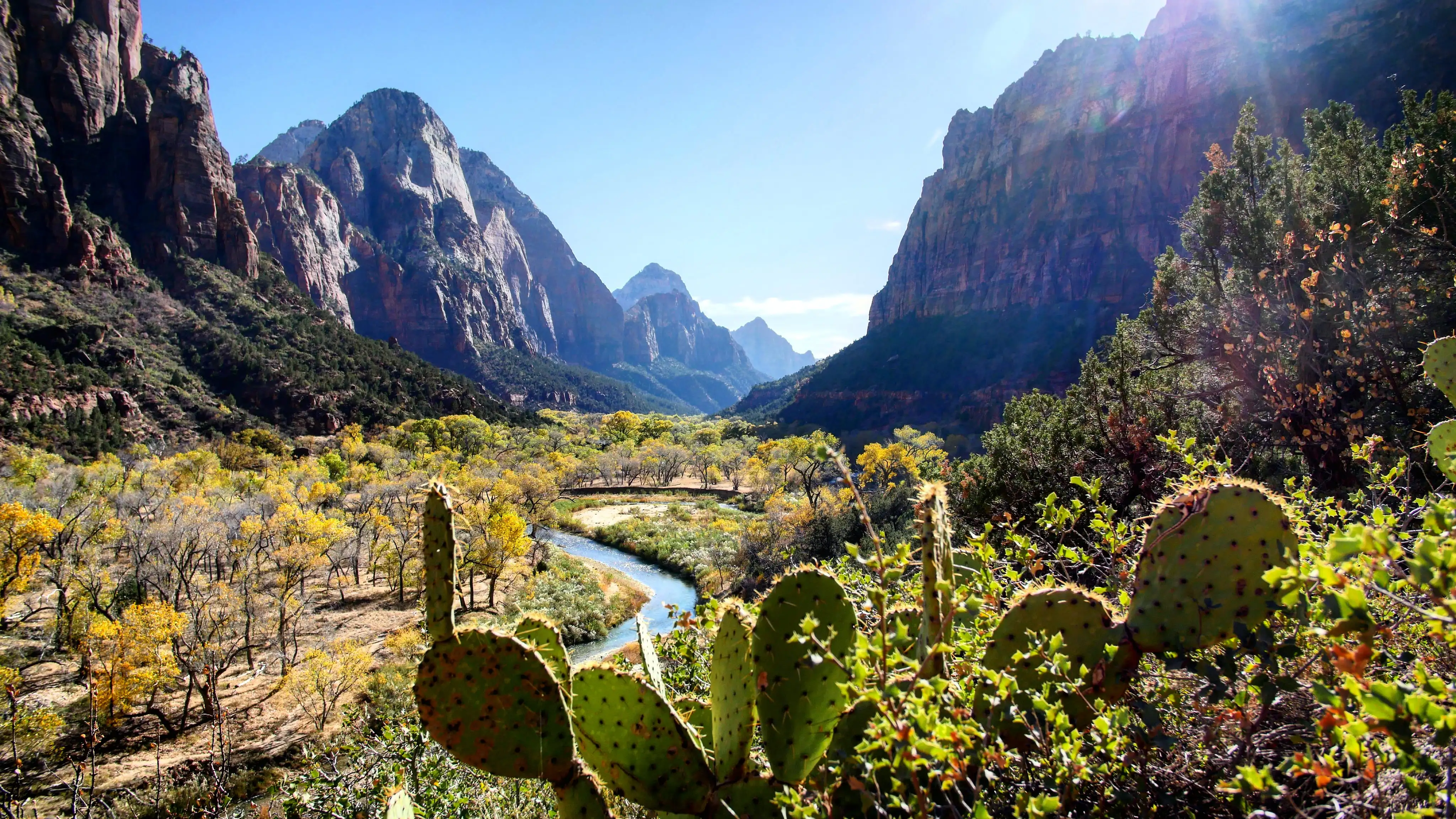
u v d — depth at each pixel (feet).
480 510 104.06
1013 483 30.40
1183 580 5.76
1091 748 5.31
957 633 7.42
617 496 224.12
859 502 5.07
